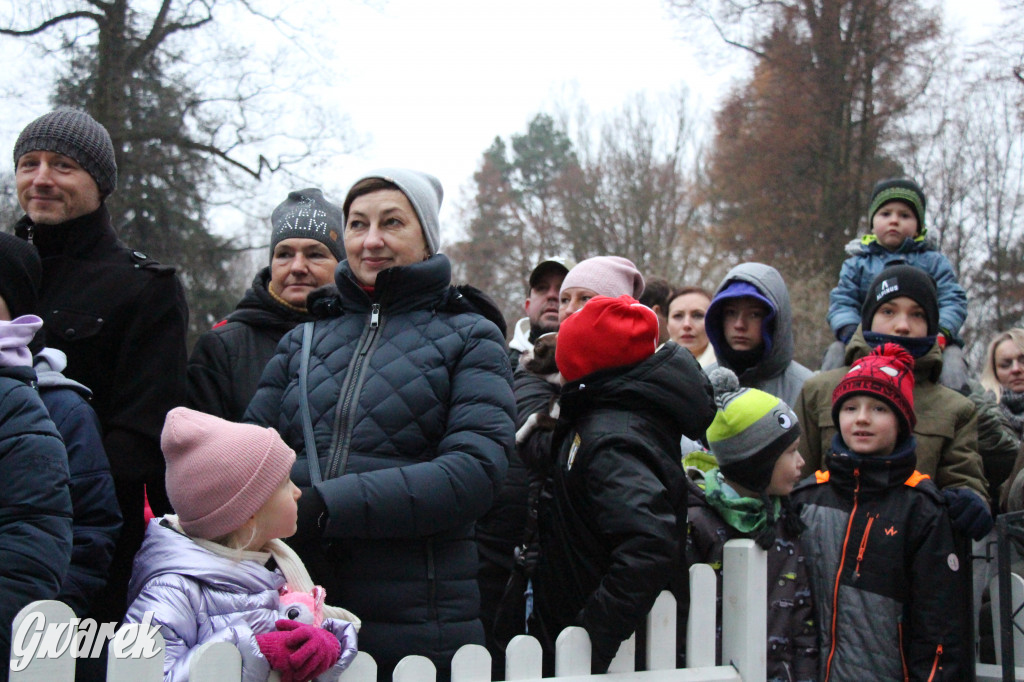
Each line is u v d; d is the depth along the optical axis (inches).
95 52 625.3
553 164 1786.4
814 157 939.3
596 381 110.7
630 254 1343.5
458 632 100.7
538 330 185.9
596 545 107.5
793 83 946.1
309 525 94.8
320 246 142.8
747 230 975.6
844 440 133.0
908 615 123.6
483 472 100.3
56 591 84.9
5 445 86.0
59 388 99.7
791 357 177.2
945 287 209.5
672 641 108.3
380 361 105.2
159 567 85.7
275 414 111.4
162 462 113.3
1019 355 217.5
